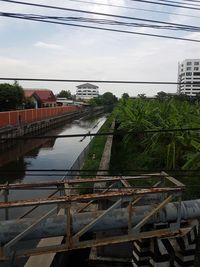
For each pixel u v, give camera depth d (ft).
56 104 308.40
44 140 156.87
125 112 88.84
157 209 25.36
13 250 23.02
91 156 75.66
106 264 32.07
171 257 27.43
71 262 34.91
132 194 24.07
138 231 25.58
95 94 529.45
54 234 24.61
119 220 25.72
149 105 89.45
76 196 23.65
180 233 26.91
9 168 96.68
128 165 68.95
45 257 28.66
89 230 25.54
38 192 64.69
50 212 24.09
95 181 28.81
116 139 105.70
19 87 182.39
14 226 23.70
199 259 30.40
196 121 51.96
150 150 68.95
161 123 63.87
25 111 173.27
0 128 129.08
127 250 32.14
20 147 138.82
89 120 286.46
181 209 27.04
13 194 63.41
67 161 106.52
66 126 233.35
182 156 54.80
